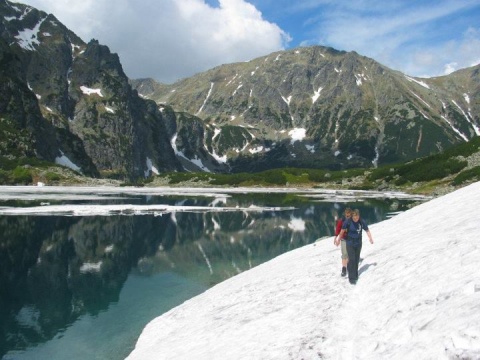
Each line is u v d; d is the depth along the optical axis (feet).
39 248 146.51
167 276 113.70
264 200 346.54
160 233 181.37
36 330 75.25
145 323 78.18
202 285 104.83
